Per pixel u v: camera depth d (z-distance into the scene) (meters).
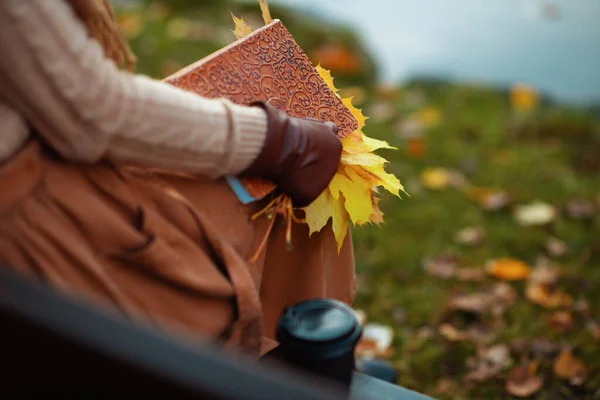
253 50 1.42
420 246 2.20
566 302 1.98
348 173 1.43
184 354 1.07
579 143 2.94
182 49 3.39
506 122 3.08
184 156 1.27
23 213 1.21
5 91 1.19
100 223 1.24
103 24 1.30
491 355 1.85
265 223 1.39
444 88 3.52
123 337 1.08
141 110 1.22
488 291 2.04
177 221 1.29
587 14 4.36
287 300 1.48
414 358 1.86
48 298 1.09
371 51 3.82
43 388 1.11
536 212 2.31
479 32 4.18
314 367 1.40
